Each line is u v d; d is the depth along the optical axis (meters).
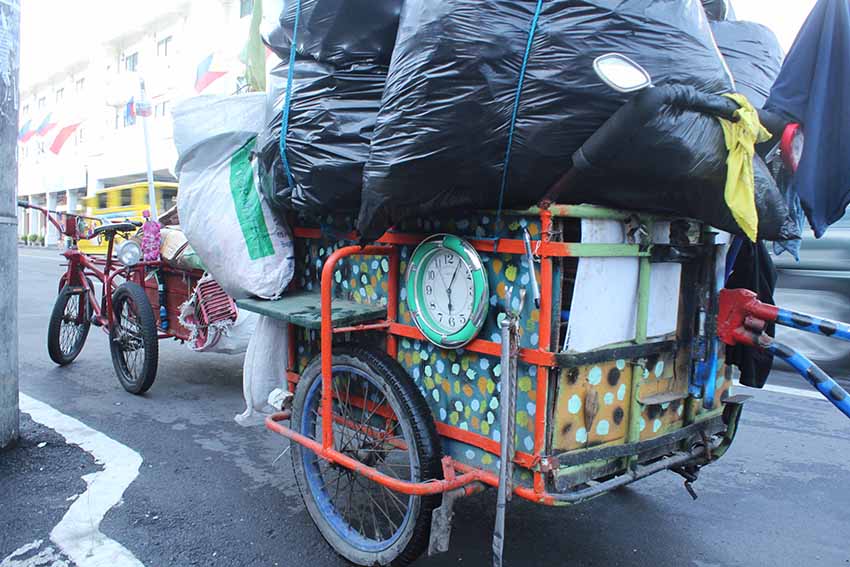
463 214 2.29
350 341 2.79
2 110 3.53
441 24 1.99
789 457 4.00
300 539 2.95
